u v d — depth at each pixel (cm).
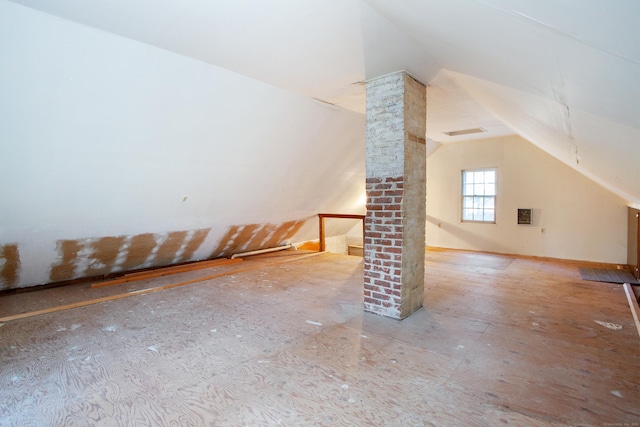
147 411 175
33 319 313
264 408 176
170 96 287
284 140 421
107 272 471
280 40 237
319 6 192
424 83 332
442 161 734
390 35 231
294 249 741
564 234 598
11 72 212
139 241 444
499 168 661
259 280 464
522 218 637
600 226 564
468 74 270
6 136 244
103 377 209
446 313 322
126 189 349
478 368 216
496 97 297
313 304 355
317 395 188
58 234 358
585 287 415
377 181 318
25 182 282
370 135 323
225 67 285
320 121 429
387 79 309
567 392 189
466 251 691
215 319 311
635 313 313
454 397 185
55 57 218
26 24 194
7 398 187
